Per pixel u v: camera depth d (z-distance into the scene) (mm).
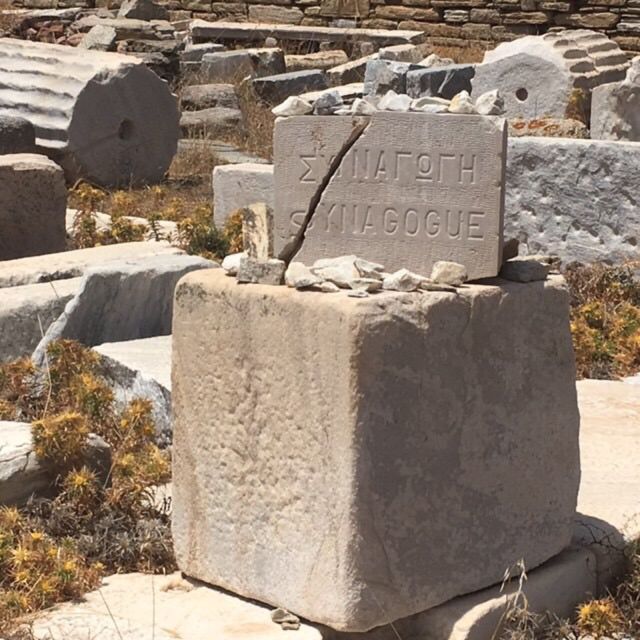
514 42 13203
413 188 4145
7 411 5621
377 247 4211
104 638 3918
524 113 13055
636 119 11000
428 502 4004
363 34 18703
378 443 3865
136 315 6555
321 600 3943
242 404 4098
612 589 4523
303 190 4266
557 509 4383
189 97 15039
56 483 4828
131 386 5828
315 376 3887
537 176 9086
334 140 4199
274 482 4047
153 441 5457
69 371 5793
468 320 4047
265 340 4000
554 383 4316
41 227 8602
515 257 4332
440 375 3994
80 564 4418
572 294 8273
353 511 3846
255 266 4082
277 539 4059
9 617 4074
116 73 12180
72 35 16719
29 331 6438
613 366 7141
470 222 4098
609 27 18375
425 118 4098
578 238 9023
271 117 14984
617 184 8828
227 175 9867
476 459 4117
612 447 5648
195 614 4109
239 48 18578
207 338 4160
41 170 8547
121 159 12305
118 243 8547
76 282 6809
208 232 8852
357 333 3793
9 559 4336
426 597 4027
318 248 4285
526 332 4211
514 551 4250
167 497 4938
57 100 12070
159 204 11109
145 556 4543
